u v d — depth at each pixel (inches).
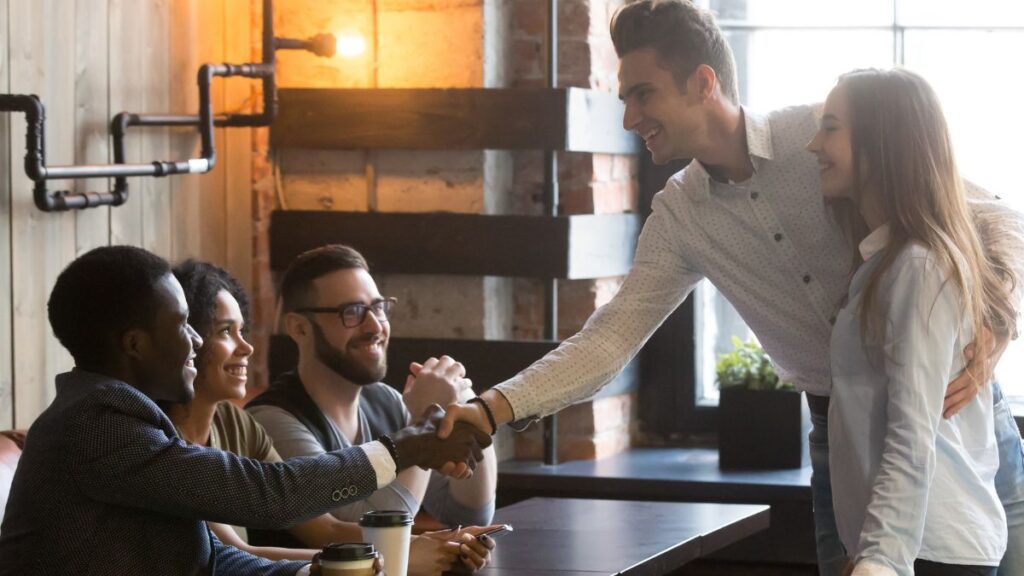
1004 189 191.0
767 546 177.0
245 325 120.3
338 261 133.9
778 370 121.0
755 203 113.2
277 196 186.5
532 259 178.1
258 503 93.2
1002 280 100.9
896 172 98.3
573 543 121.1
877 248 98.7
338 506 98.0
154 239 163.3
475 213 180.5
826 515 120.1
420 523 160.6
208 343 114.4
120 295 93.7
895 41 193.9
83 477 89.8
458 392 129.2
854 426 99.9
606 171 191.3
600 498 180.5
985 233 105.0
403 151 183.0
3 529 92.3
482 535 112.8
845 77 102.7
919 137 98.7
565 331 189.9
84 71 150.3
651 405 205.6
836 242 111.6
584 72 186.2
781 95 198.7
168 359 95.6
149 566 91.4
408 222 180.7
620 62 113.3
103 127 153.6
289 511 94.4
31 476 90.9
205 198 173.9
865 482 99.4
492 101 177.5
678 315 203.5
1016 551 104.4
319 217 183.2
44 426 91.7
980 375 97.0
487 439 110.8
